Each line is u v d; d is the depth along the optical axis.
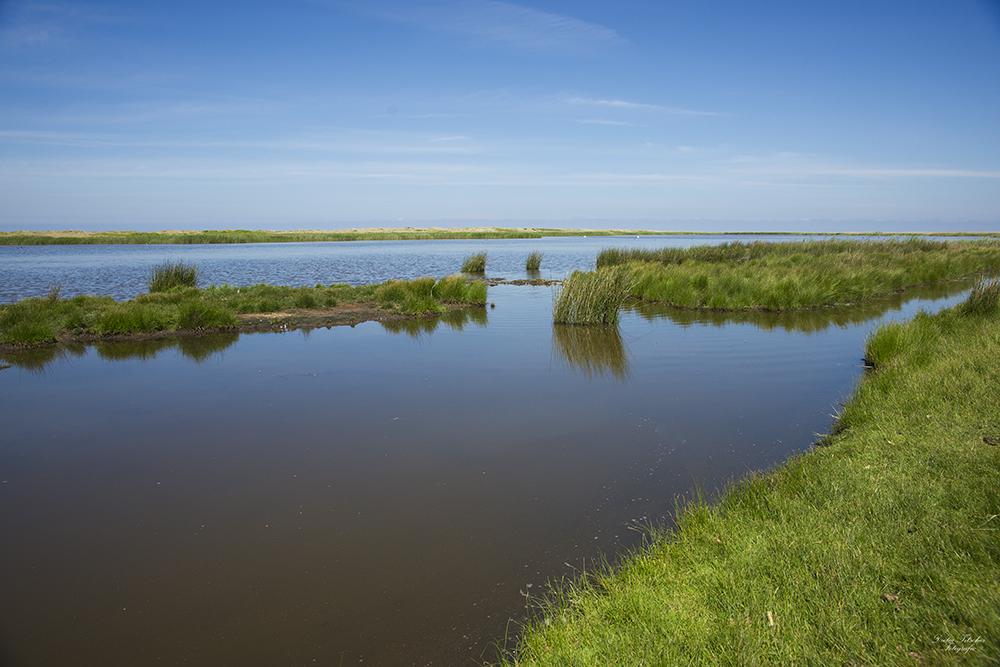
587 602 3.34
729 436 6.55
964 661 2.33
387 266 34.59
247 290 18.62
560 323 14.57
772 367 9.76
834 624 2.64
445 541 4.48
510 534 4.56
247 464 6.03
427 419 7.34
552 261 40.16
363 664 3.22
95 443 6.64
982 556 2.98
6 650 3.38
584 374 9.51
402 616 3.62
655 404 7.83
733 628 2.72
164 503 5.20
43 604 3.81
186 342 12.41
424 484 5.49
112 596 3.88
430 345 11.98
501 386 8.84
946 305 16.94
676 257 28.52
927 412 5.51
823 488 4.23
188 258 42.34
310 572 4.11
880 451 4.84
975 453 4.25
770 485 4.65
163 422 7.34
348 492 5.36
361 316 15.46
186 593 3.91
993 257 30.06
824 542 3.37
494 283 25.92
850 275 19.56
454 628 3.49
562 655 2.82
